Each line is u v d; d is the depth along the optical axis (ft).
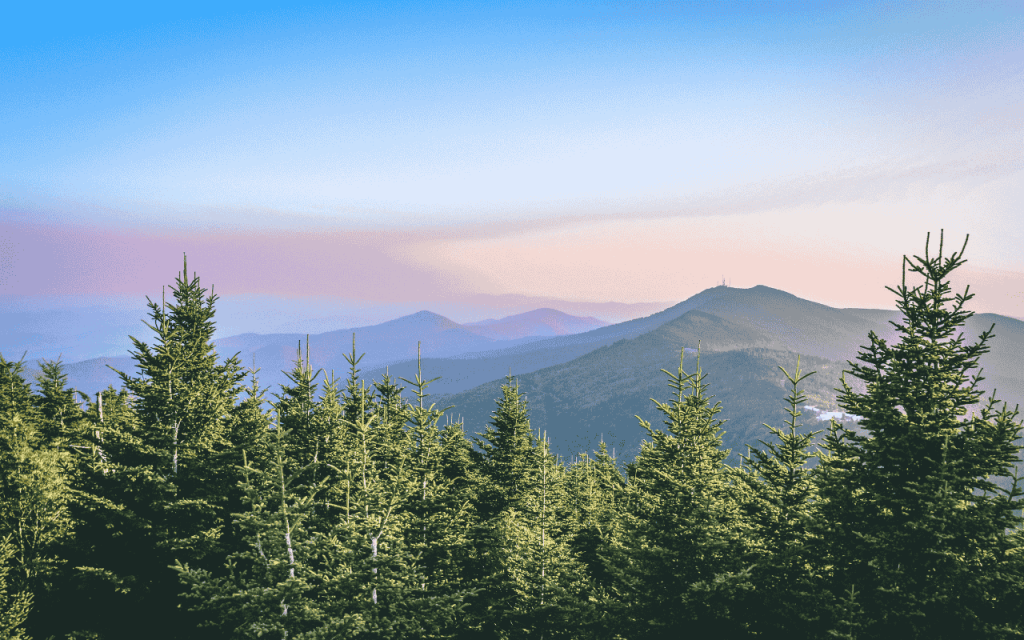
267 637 47.34
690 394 66.95
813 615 49.93
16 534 69.62
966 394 46.60
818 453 55.77
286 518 48.06
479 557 78.59
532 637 68.69
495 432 99.50
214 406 67.21
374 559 51.03
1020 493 43.39
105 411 108.58
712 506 54.80
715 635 52.65
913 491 44.42
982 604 43.91
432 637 58.08
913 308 48.52
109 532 59.67
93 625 59.26
